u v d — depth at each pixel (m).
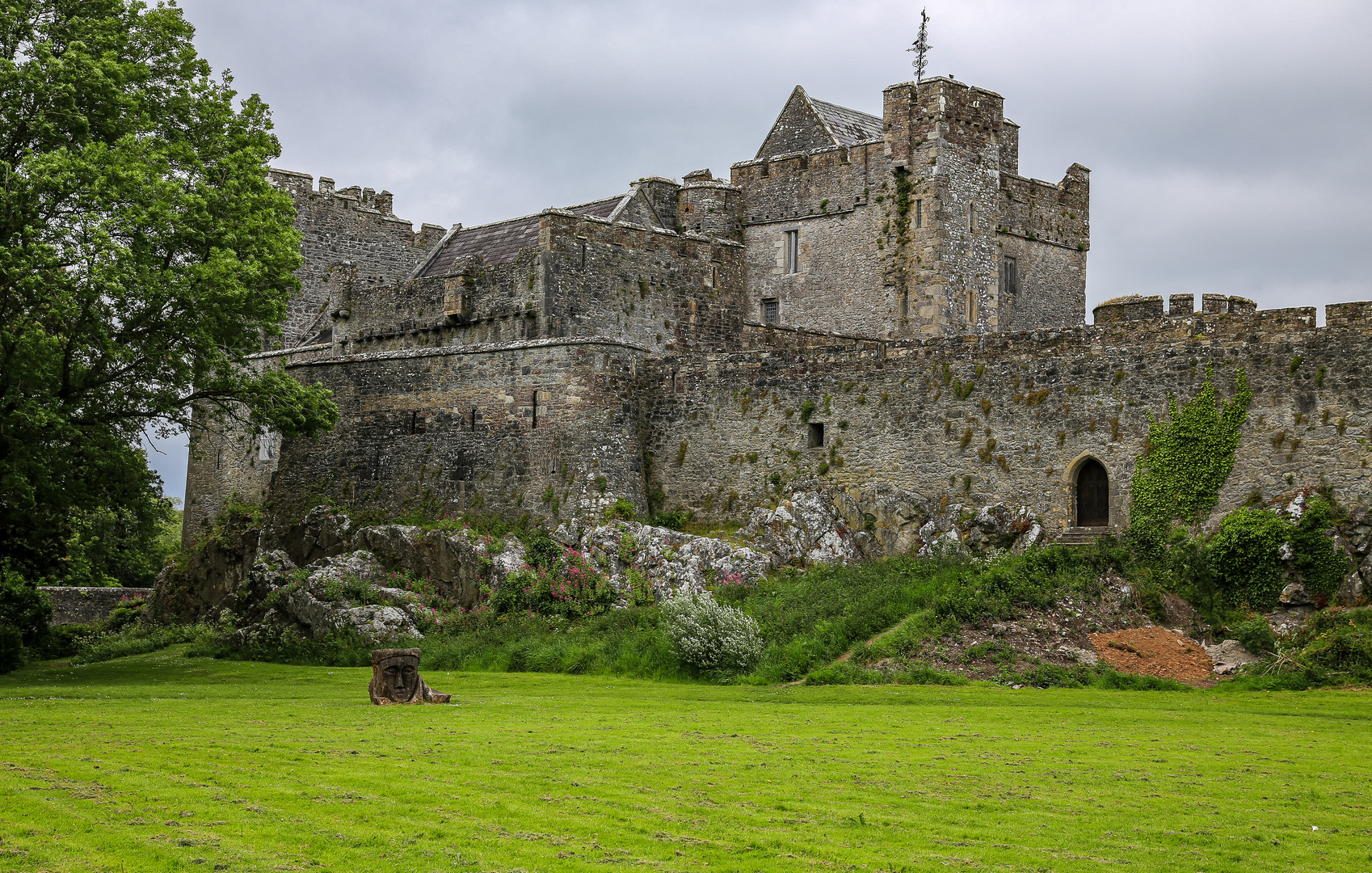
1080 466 35.28
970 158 50.81
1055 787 15.08
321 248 58.50
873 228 51.09
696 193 54.00
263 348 55.59
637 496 41.28
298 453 46.62
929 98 50.06
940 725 20.53
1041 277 55.28
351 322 49.84
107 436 33.12
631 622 33.03
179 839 11.83
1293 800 14.50
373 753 16.52
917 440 37.88
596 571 36.66
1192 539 32.28
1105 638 29.11
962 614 29.73
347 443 45.47
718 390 41.62
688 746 17.64
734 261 49.19
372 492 44.47
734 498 40.69
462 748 17.05
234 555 46.78
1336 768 16.58
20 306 32.66
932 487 37.44
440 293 46.62
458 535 38.53
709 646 29.00
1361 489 30.92
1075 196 57.12
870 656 28.33
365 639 35.12
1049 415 35.75
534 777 14.98
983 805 14.02
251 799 13.46
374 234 60.19
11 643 38.38
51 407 30.73
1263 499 32.19
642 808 13.48
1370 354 31.38
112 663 37.47
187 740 17.34
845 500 38.16
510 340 44.41
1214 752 17.92
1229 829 13.12
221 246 33.53
